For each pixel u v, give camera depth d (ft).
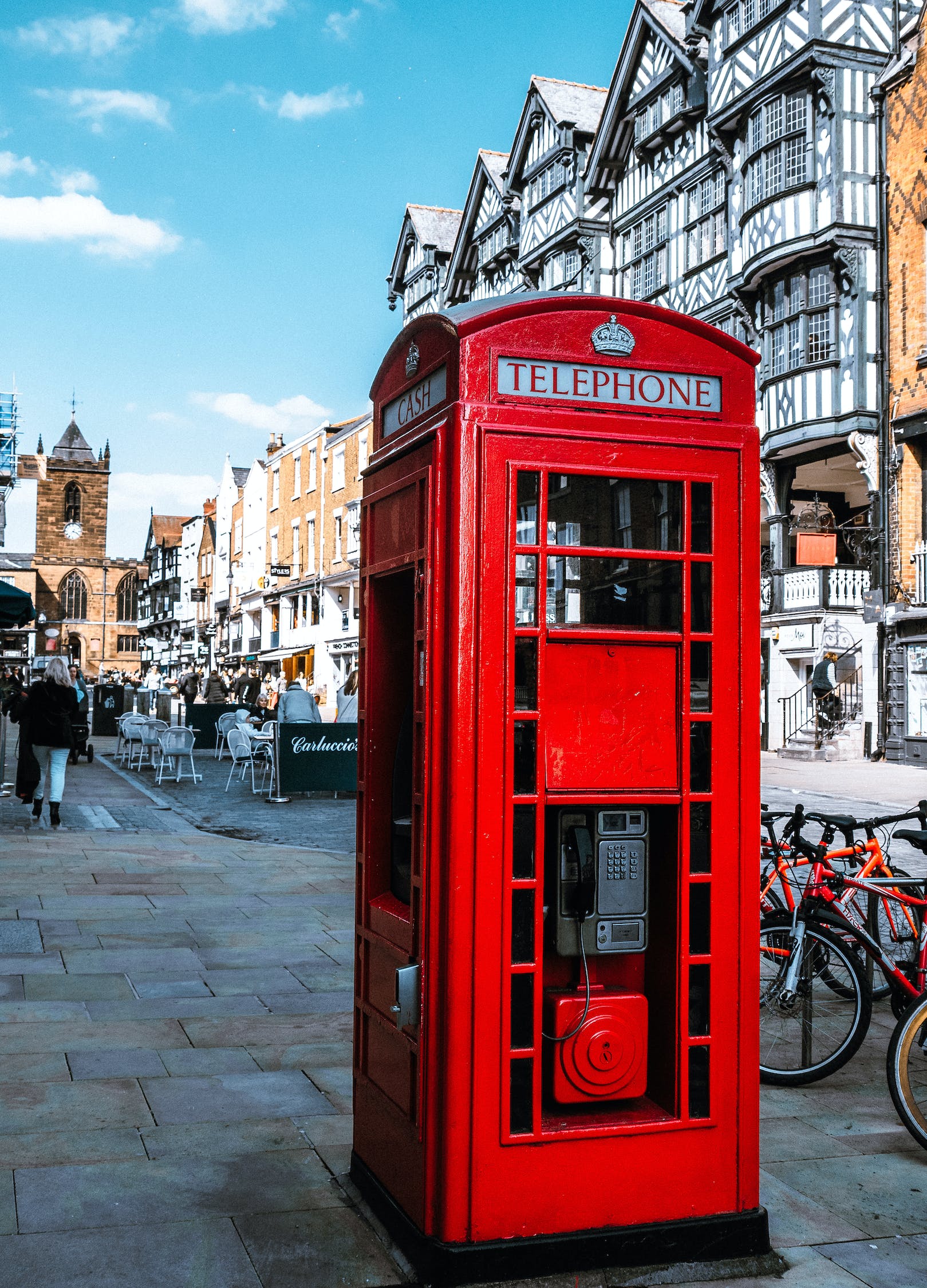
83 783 54.70
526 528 9.37
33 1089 13.32
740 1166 9.79
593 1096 9.62
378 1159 10.37
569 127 98.32
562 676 9.43
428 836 9.32
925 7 66.33
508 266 113.91
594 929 9.57
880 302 69.92
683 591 9.75
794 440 73.82
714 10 79.15
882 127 69.67
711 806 9.77
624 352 9.73
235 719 72.43
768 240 74.23
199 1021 16.20
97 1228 9.93
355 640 140.15
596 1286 9.20
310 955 20.18
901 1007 16.47
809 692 75.61
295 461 164.76
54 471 337.11
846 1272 9.69
